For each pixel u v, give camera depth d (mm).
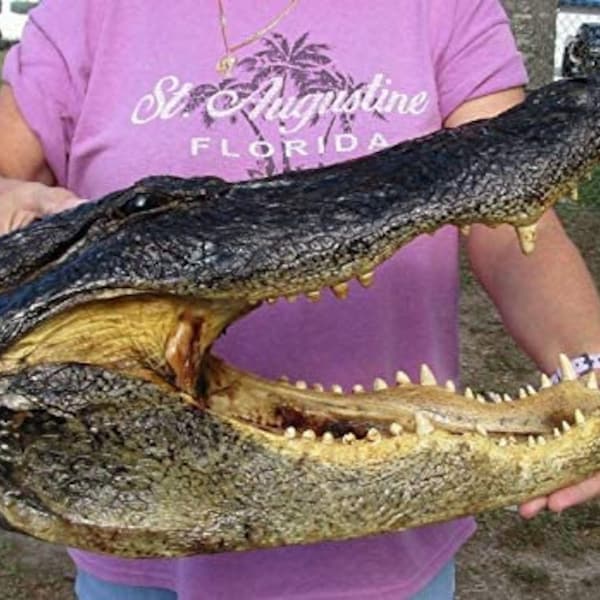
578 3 5727
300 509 872
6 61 1138
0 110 1127
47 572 1975
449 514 882
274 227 885
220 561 1056
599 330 1030
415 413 905
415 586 1078
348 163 924
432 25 1060
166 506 865
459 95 1068
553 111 923
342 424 922
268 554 1053
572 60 4734
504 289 1081
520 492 889
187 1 1053
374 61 1048
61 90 1096
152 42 1056
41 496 858
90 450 859
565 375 957
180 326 899
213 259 876
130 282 869
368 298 1040
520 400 940
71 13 1090
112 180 1062
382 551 1058
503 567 2010
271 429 905
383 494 872
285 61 1046
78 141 1082
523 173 894
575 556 2043
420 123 1048
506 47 1082
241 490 869
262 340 1037
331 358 1041
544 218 1081
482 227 1092
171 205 903
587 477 903
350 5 1052
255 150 1044
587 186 3633
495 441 888
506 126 917
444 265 1072
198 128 1045
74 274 869
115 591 1123
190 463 867
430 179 893
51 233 913
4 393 849
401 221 884
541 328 1052
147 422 864
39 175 1138
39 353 868
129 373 869
